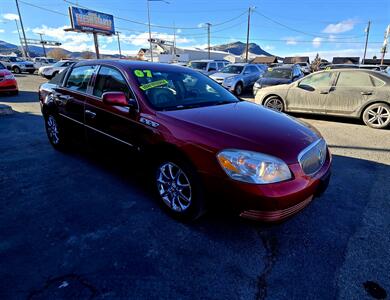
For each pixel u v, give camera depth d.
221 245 2.31
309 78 7.32
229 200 2.15
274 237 2.43
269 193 2.01
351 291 1.88
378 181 3.55
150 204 2.90
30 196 3.03
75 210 2.77
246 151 2.10
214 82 3.85
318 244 2.35
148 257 2.15
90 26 30.23
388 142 5.32
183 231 2.48
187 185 2.47
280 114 3.10
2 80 10.58
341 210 2.86
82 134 3.72
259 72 14.63
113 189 3.21
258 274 2.02
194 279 1.96
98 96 3.38
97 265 2.06
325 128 6.46
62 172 3.66
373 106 6.39
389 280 1.97
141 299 1.79
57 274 1.96
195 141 2.29
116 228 2.50
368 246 2.32
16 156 4.25
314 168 2.38
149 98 2.86
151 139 2.65
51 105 4.27
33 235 2.38
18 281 1.89
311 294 1.85
